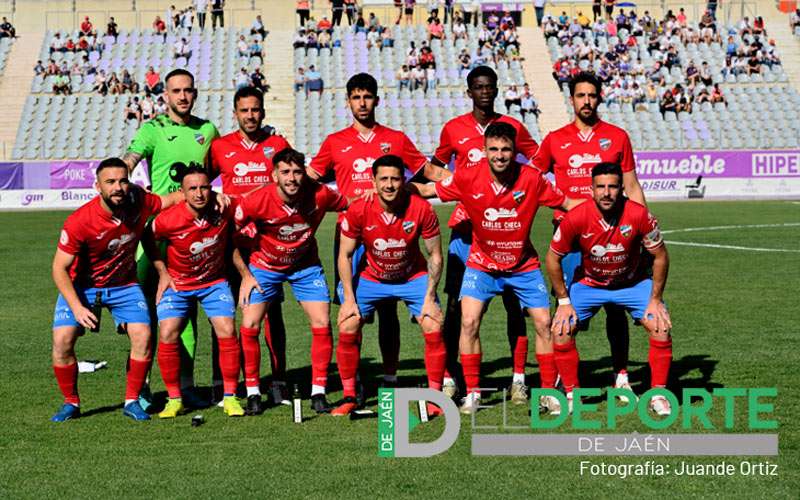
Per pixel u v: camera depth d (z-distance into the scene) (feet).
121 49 131.54
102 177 21.89
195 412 23.75
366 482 17.61
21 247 65.67
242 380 27.89
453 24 135.03
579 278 23.65
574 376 22.90
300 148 119.14
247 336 23.44
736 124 123.44
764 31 136.36
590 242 22.30
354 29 135.03
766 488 17.15
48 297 43.78
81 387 26.43
